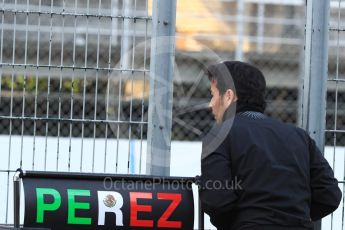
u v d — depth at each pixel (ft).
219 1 80.69
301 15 83.61
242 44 81.82
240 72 33.40
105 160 40.37
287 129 33.01
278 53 82.64
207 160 31.76
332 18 57.93
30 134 52.80
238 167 31.71
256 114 33.09
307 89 39.65
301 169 32.35
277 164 31.86
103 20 43.62
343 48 71.72
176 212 34.27
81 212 33.45
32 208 32.86
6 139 43.78
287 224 31.27
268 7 83.71
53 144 43.68
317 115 39.52
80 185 33.60
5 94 54.80
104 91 49.78
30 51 62.59
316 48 39.55
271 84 81.05
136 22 43.01
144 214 34.04
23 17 48.01
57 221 33.17
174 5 38.75
